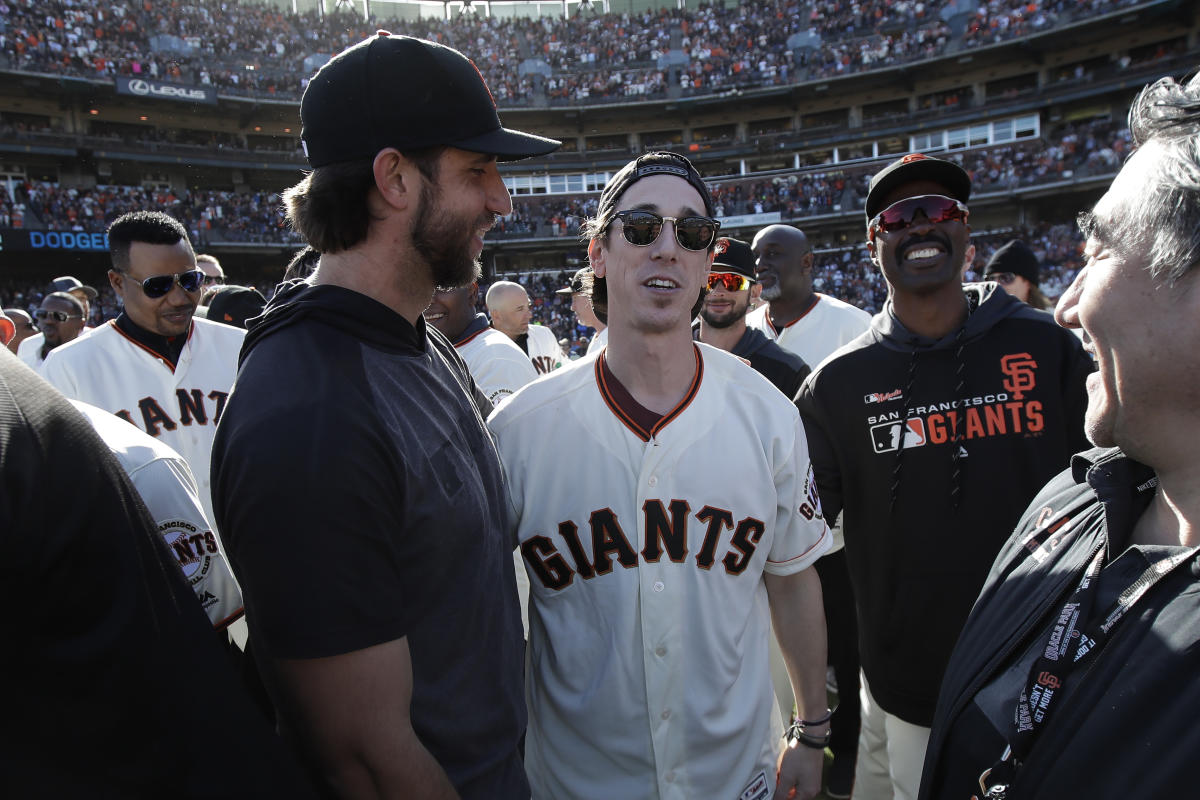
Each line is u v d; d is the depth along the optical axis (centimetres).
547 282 3569
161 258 314
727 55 3819
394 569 122
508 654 152
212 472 121
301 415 115
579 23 4094
